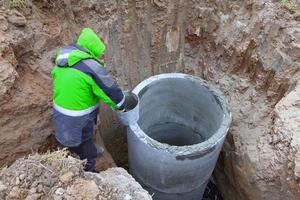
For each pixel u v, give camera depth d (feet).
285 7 12.87
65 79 9.80
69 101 10.01
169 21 15.08
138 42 15.14
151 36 15.21
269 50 12.88
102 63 10.34
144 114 14.12
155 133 15.70
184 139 15.90
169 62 16.07
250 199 12.84
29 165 8.39
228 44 14.25
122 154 16.66
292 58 12.25
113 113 15.14
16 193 7.98
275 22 12.77
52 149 12.13
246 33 13.58
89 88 9.99
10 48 10.89
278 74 12.57
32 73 11.69
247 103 13.70
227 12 14.29
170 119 15.37
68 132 10.40
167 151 11.60
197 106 14.24
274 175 11.43
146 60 15.65
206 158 12.27
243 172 12.95
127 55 15.15
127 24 14.58
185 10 15.10
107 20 14.14
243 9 13.84
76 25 13.62
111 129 15.47
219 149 12.77
